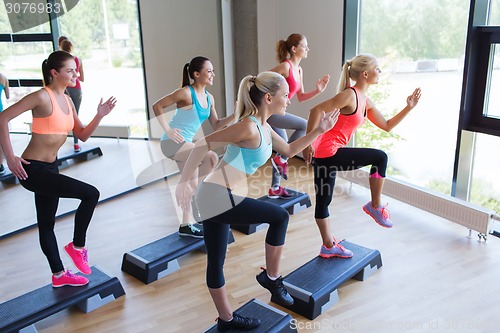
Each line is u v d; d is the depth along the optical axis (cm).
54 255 299
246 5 611
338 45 520
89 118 579
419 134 454
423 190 419
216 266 241
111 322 292
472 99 393
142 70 584
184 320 292
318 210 325
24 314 277
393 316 289
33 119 273
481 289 313
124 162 539
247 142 229
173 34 587
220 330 255
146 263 337
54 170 286
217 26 600
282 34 607
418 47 441
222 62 613
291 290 297
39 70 404
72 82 279
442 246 375
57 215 453
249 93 230
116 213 457
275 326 259
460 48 400
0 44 375
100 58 557
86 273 302
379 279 330
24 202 431
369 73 295
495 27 363
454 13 401
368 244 381
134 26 571
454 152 421
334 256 336
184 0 581
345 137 307
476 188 416
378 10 480
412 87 455
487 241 381
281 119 414
